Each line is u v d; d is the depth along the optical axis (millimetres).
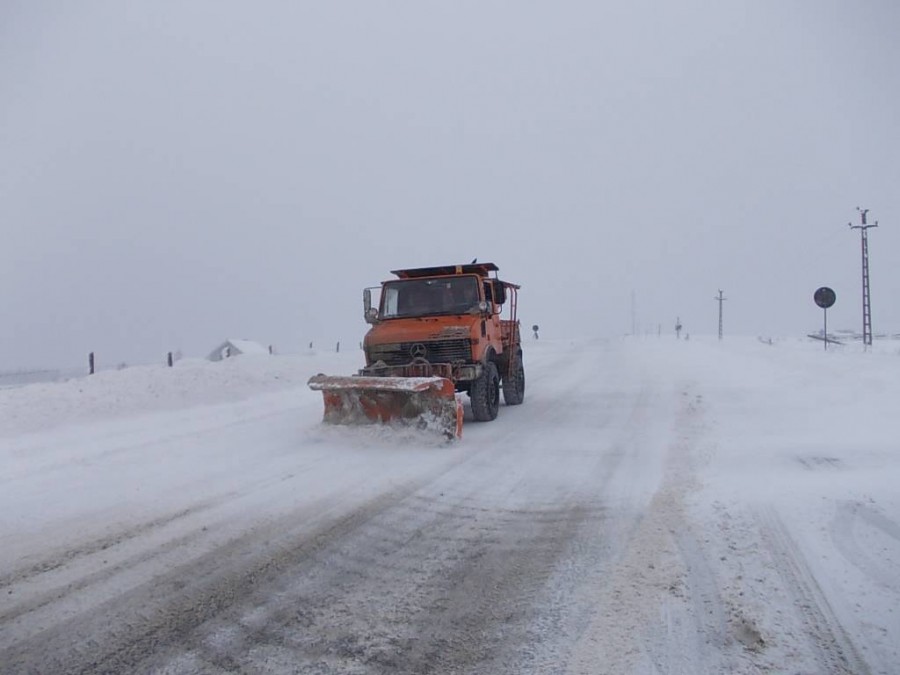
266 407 12438
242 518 5555
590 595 3938
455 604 3902
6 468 7496
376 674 3188
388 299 10938
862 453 6742
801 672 3088
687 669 3135
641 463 7160
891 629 3438
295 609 3867
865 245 33062
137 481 6840
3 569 4492
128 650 3428
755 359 18172
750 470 6422
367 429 8828
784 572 4090
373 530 5234
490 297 11336
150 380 13266
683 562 4309
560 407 11852
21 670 3248
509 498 6078
